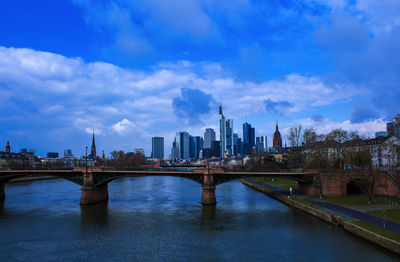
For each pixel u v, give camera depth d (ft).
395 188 256.11
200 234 168.96
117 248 146.92
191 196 331.98
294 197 270.05
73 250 144.66
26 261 131.44
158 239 160.66
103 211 239.09
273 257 130.21
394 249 124.06
